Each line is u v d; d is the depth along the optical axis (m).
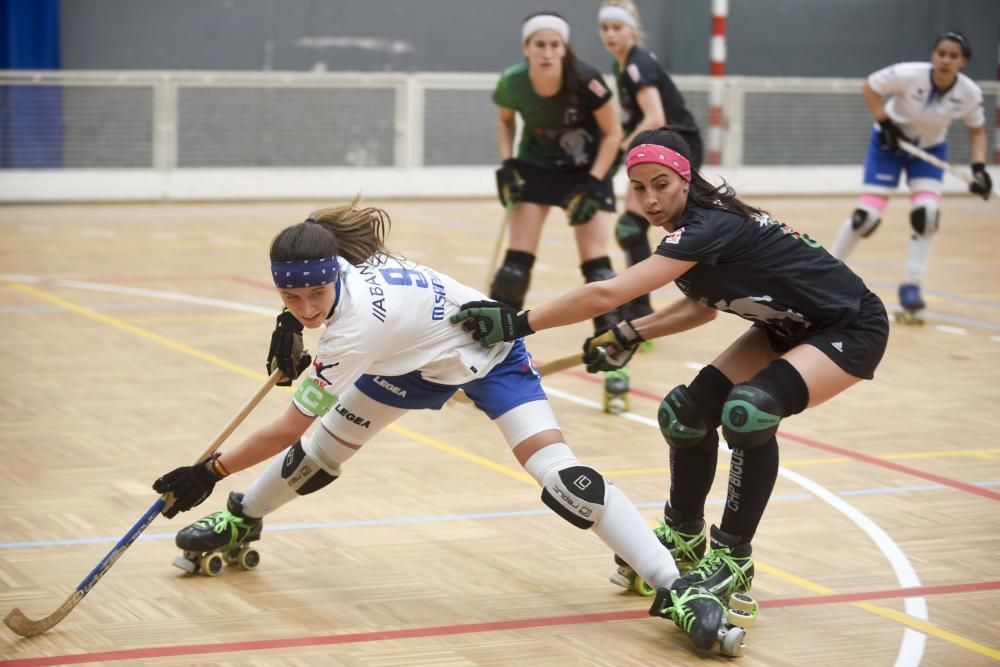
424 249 21.55
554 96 11.45
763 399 6.22
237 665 5.95
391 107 29.62
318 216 6.36
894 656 6.18
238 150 28.80
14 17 28.61
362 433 6.86
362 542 7.82
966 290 18.83
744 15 33.53
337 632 6.39
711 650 6.22
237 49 30.70
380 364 6.46
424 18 31.83
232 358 13.38
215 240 22.94
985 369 13.50
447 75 29.88
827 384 6.38
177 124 28.30
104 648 6.12
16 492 8.72
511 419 6.61
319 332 14.87
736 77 32.41
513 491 8.98
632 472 9.48
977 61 35.06
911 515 8.52
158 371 12.71
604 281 6.31
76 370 12.68
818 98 31.91
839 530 8.17
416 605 6.80
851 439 10.59
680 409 6.69
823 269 6.43
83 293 17.23
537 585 7.14
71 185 27.80
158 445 10.02
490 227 25.08
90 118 27.69
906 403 11.92
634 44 13.40
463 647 6.23
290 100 28.91
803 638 6.41
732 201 6.40
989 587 7.16
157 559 7.46
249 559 7.30
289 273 5.91
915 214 15.95
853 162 32.53
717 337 15.12
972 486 9.24
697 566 6.54
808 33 34.06
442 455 9.93
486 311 6.47
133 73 27.81
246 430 10.51
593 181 11.50
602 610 6.77
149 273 19.06
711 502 8.73
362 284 6.21
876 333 6.51
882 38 34.56
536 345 14.34
